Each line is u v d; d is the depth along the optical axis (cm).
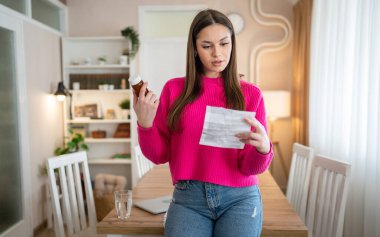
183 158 127
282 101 415
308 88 391
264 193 201
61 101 446
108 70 467
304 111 399
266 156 119
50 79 417
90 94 470
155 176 253
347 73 291
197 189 126
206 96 128
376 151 237
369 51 244
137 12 458
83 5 464
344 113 294
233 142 122
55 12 447
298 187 246
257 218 123
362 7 255
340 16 303
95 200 367
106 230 148
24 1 362
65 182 207
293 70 440
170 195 196
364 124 259
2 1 323
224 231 119
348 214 273
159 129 137
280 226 146
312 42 363
